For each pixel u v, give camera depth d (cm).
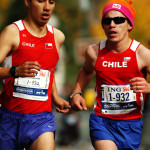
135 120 1133
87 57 1157
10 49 1042
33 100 1066
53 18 4050
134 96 1116
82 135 3334
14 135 1073
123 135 1125
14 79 1061
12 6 4781
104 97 1129
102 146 1100
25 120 1062
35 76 1062
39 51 1061
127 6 1104
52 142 1052
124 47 1109
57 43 1102
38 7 1038
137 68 1103
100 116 1137
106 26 1103
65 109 1196
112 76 1116
